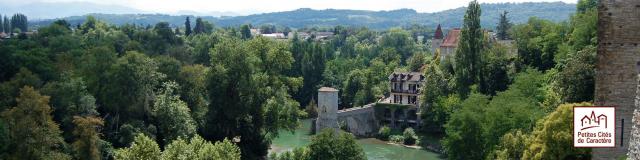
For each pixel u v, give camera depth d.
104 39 184.12
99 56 120.31
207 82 121.81
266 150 125.81
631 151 25.34
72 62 132.38
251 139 123.00
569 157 63.25
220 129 121.38
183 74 134.38
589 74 87.88
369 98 197.00
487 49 148.75
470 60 144.62
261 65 129.50
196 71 134.50
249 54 123.88
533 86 113.88
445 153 139.62
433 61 196.75
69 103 105.69
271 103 122.38
